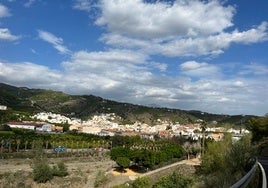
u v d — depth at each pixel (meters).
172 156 113.12
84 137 175.50
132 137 181.88
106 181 86.50
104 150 158.00
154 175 84.06
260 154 62.97
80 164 116.50
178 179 40.72
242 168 28.56
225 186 19.28
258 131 83.19
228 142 44.88
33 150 115.25
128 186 68.69
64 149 139.75
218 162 42.53
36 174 84.69
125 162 100.56
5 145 121.62
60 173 92.00
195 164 80.12
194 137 199.00
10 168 94.62
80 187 84.06
